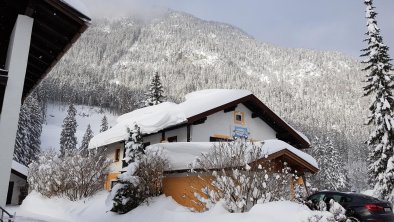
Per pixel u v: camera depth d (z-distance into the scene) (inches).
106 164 949.2
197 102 890.7
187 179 645.9
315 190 642.8
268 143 655.8
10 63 328.8
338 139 5374.0
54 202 840.3
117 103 6181.1
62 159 949.2
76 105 6136.8
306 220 371.9
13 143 317.4
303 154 695.1
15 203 1216.2
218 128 872.3
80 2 345.1
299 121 7805.1
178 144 713.6
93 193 864.9
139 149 722.2
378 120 975.0
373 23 1040.2
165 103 1079.0
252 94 893.8
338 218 357.1
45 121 4867.1
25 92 552.1
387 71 1009.5
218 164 562.9
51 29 368.2
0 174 309.1
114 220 617.9
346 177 2935.5
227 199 506.3
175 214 535.2
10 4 362.3
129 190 636.1
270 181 527.8
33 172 992.9
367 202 487.2
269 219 403.5
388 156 951.6
